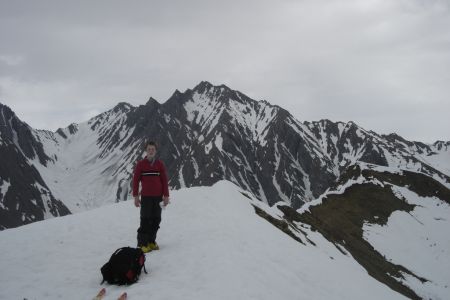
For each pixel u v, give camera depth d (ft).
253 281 35.55
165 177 42.68
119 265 32.81
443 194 227.40
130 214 61.52
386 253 163.84
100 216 60.34
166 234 49.80
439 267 157.38
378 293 62.08
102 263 39.34
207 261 38.63
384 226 191.11
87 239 47.93
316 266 50.57
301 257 51.83
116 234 50.14
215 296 30.94
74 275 35.94
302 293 37.91
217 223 55.36
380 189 224.74
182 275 35.12
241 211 69.62
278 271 41.60
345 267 77.97
